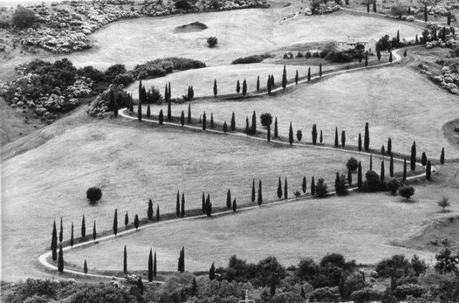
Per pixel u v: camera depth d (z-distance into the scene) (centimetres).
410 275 15288
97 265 17638
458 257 16150
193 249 18150
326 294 14562
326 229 18725
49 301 15175
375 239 18138
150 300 15125
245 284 15262
